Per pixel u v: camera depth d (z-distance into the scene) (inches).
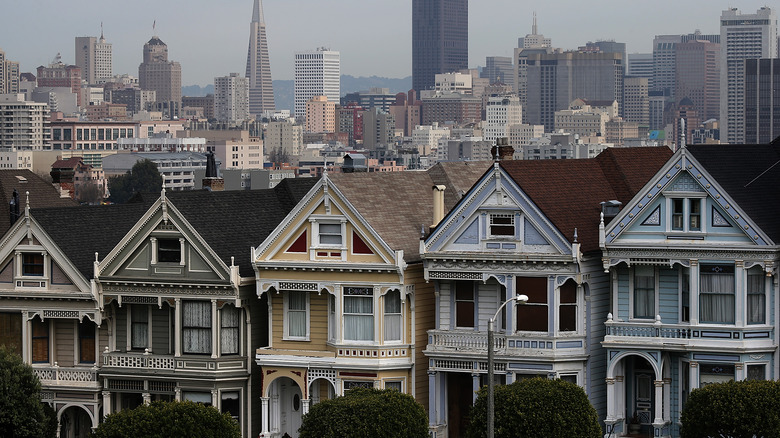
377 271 5408.5
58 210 5880.9
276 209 6043.3
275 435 5585.6
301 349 5551.2
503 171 5285.4
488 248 5310.0
